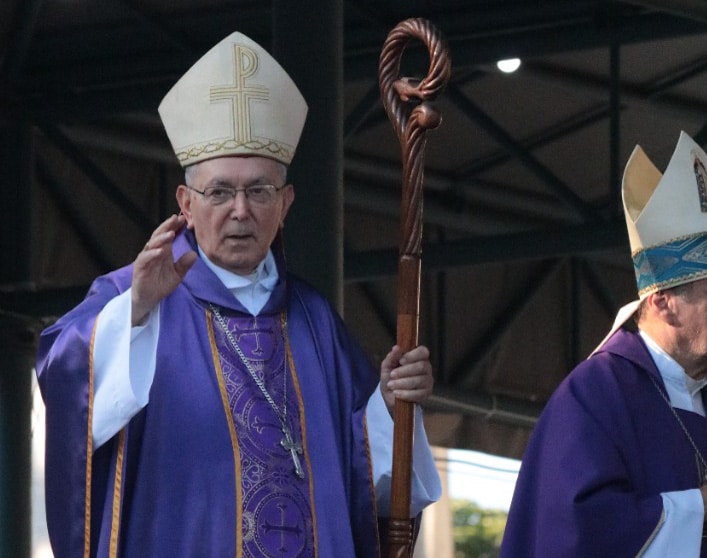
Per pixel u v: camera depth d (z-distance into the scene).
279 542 9.70
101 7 20.59
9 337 22.28
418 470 10.16
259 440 9.84
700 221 10.88
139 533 9.60
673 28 20.05
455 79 22.75
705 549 10.48
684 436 10.77
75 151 22.27
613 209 21.72
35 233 23.20
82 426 9.52
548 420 10.76
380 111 23.56
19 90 22.06
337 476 9.95
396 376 9.92
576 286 27.28
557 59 22.34
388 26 20.38
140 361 9.70
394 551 9.90
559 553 10.33
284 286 10.30
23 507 22.11
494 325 26.89
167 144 23.94
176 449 9.73
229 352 10.03
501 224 26.17
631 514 10.32
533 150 24.83
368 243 25.81
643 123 24.14
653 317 11.00
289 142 10.20
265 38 20.94
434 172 25.62
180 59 21.38
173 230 9.43
